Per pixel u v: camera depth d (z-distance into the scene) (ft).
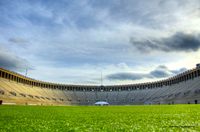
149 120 48.03
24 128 34.96
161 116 59.72
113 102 604.90
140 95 604.08
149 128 33.73
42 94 524.93
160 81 620.49
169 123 40.24
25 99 395.14
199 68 442.09
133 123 42.19
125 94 649.61
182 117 53.62
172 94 458.91
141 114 72.90
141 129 32.76
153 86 645.92
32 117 60.54
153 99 515.09
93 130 32.50
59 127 36.29
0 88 365.81
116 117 60.39
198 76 450.30
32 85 558.97
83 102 600.39
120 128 34.47
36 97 465.47
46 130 32.65
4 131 31.37
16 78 488.02
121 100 609.01
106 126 37.55
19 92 419.95
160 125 37.52
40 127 36.27
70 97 609.42
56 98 551.59
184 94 399.03
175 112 78.79
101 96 652.89
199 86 379.55
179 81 531.91
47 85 620.08
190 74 481.46
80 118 57.36
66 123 42.91
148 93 594.24
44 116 65.36
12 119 52.60
